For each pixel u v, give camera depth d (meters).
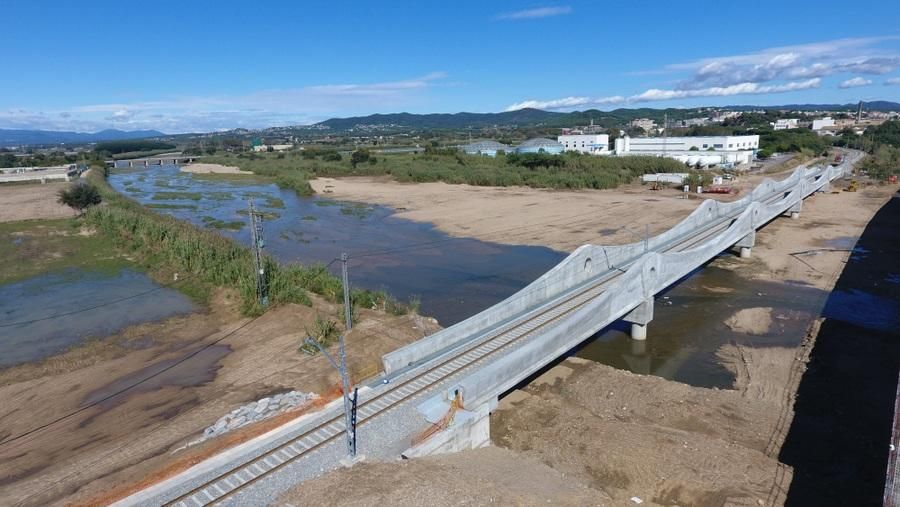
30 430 27.19
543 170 129.00
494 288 49.72
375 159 160.75
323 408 24.84
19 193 113.12
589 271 43.41
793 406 28.73
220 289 47.06
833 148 189.88
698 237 55.97
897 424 18.06
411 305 44.25
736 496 20.34
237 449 21.92
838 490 21.56
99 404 29.62
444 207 93.88
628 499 20.77
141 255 60.00
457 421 23.31
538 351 28.81
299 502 17.69
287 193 120.50
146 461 23.14
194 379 32.19
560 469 22.78
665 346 37.69
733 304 44.72
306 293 44.53
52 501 20.77
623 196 100.06
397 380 27.16
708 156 141.75
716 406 28.38
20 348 37.34
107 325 41.09
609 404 29.00
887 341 36.94
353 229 78.62
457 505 17.48
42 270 56.09
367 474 19.17
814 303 44.38
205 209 97.44
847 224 73.12
